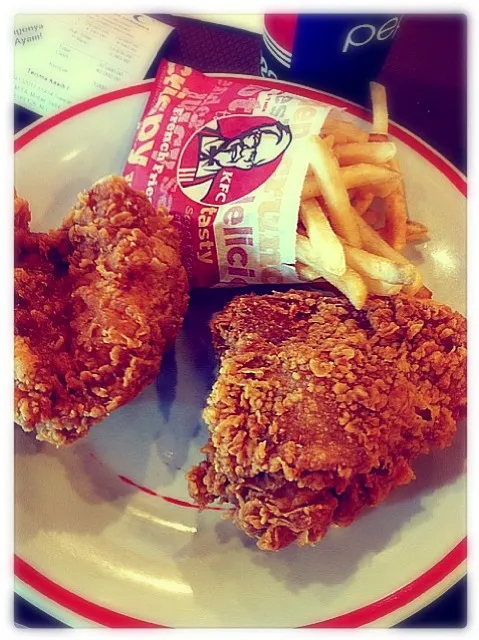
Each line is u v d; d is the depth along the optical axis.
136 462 0.31
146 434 0.31
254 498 0.25
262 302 0.29
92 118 0.34
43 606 0.27
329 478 0.24
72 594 0.27
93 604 0.27
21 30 0.35
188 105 0.31
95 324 0.26
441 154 0.33
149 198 0.30
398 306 0.28
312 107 0.30
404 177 0.33
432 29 0.34
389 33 0.32
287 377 0.26
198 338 0.32
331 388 0.25
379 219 0.33
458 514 0.28
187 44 0.36
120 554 0.29
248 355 0.26
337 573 0.28
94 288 0.27
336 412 0.25
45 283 0.28
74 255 0.28
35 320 0.27
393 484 0.26
